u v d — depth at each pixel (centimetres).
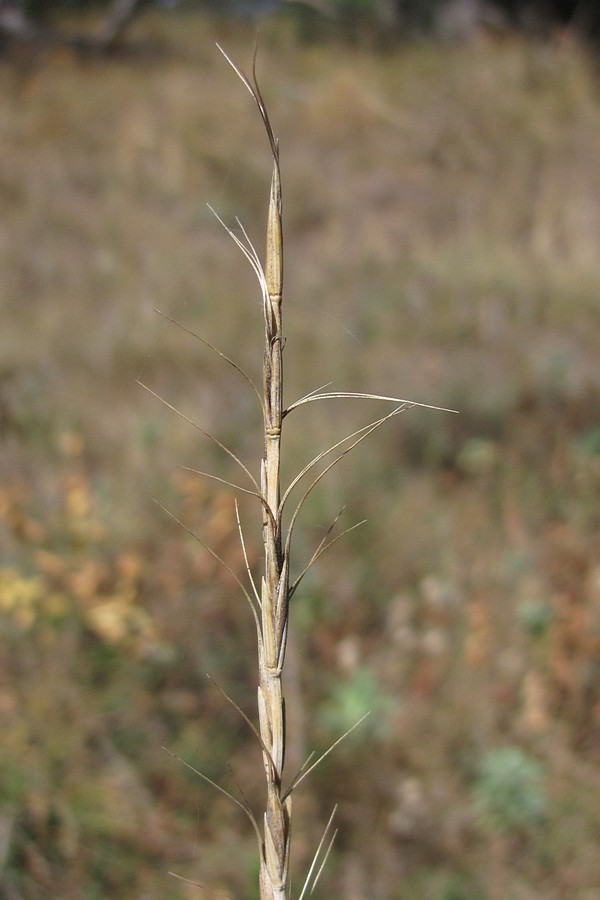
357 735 342
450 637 392
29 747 294
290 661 375
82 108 1020
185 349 604
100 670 330
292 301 710
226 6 1404
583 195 929
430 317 683
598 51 1335
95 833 284
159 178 905
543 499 486
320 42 1317
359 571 420
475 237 845
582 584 418
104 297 686
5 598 330
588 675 372
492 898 300
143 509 416
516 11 1458
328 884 295
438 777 335
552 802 329
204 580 382
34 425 491
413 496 473
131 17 1255
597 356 630
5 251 726
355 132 1066
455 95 1133
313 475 466
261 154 989
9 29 1181
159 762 311
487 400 548
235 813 307
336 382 581
